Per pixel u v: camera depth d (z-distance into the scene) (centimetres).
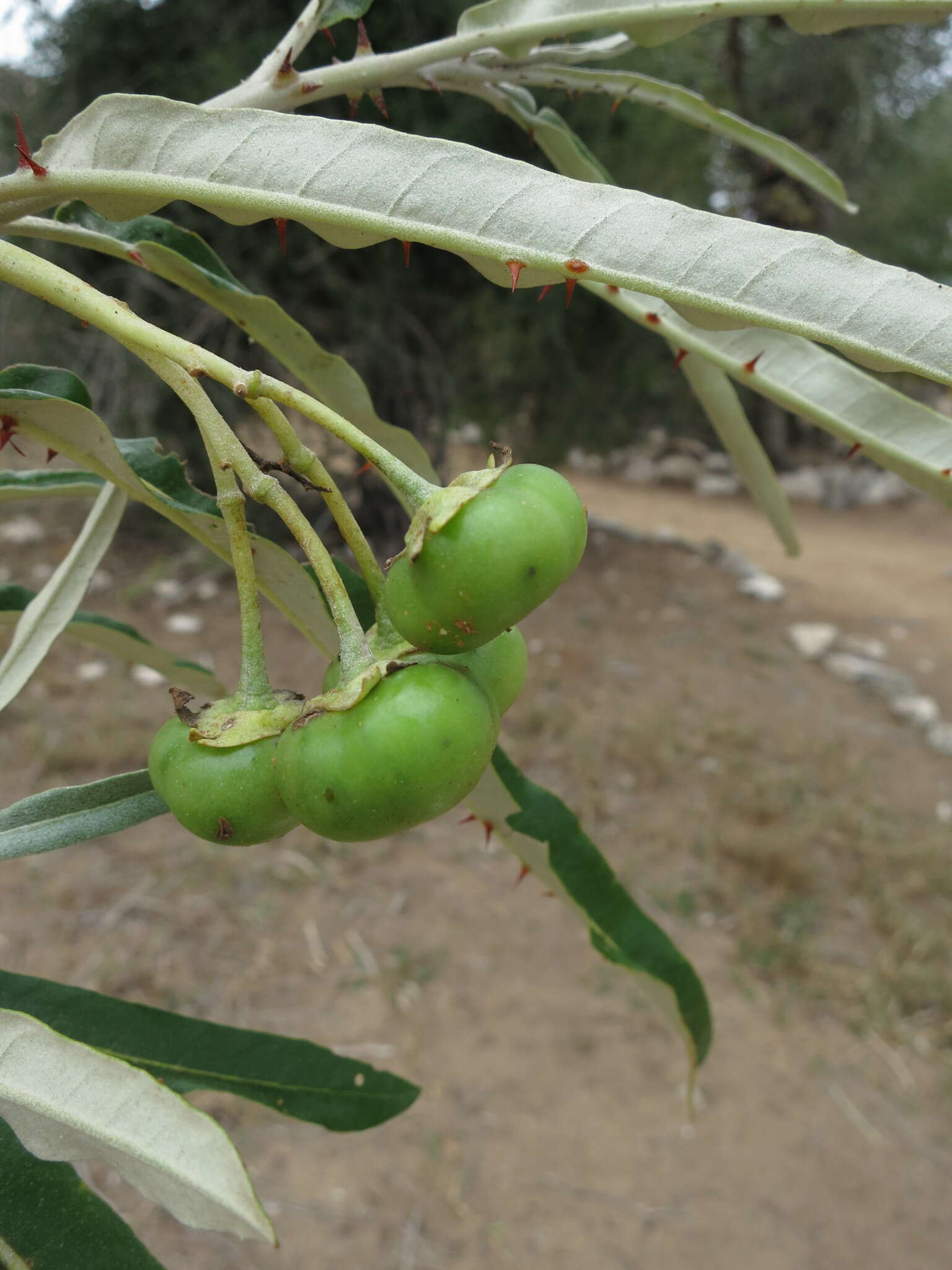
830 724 550
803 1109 299
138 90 568
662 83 109
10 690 91
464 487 59
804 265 54
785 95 804
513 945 354
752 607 749
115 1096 60
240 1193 57
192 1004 311
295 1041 89
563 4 93
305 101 90
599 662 601
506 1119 288
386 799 58
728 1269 252
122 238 92
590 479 1275
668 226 55
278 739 64
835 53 751
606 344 717
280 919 353
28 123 574
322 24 89
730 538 1002
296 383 421
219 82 525
